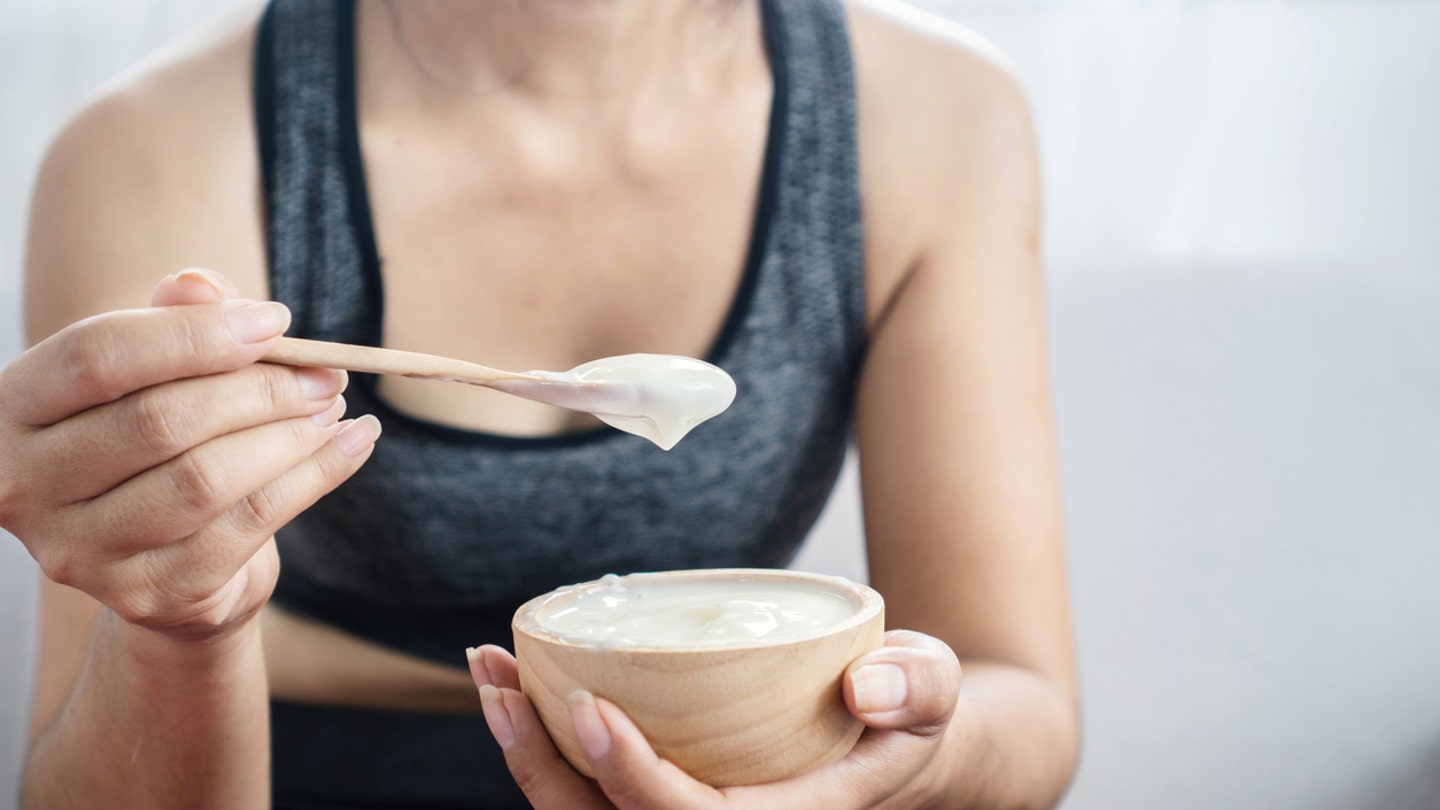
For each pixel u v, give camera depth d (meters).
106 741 0.72
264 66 0.87
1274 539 1.89
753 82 0.89
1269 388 1.97
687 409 0.67
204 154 0.85
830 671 0.61
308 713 0.87
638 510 0.87
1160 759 1.58
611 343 0.88
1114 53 1.95
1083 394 2.00
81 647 0.78
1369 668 1.70
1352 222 1.93
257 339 0.60
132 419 0.59
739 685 0.59
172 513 0.60
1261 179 1.95
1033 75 1.96
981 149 0.91
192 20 1.95
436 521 0.85
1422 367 1.92
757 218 0.88
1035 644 0.84
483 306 0.87
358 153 0.86
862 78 0.91
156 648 0.69
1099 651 1.77
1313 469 1.94
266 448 0.61
